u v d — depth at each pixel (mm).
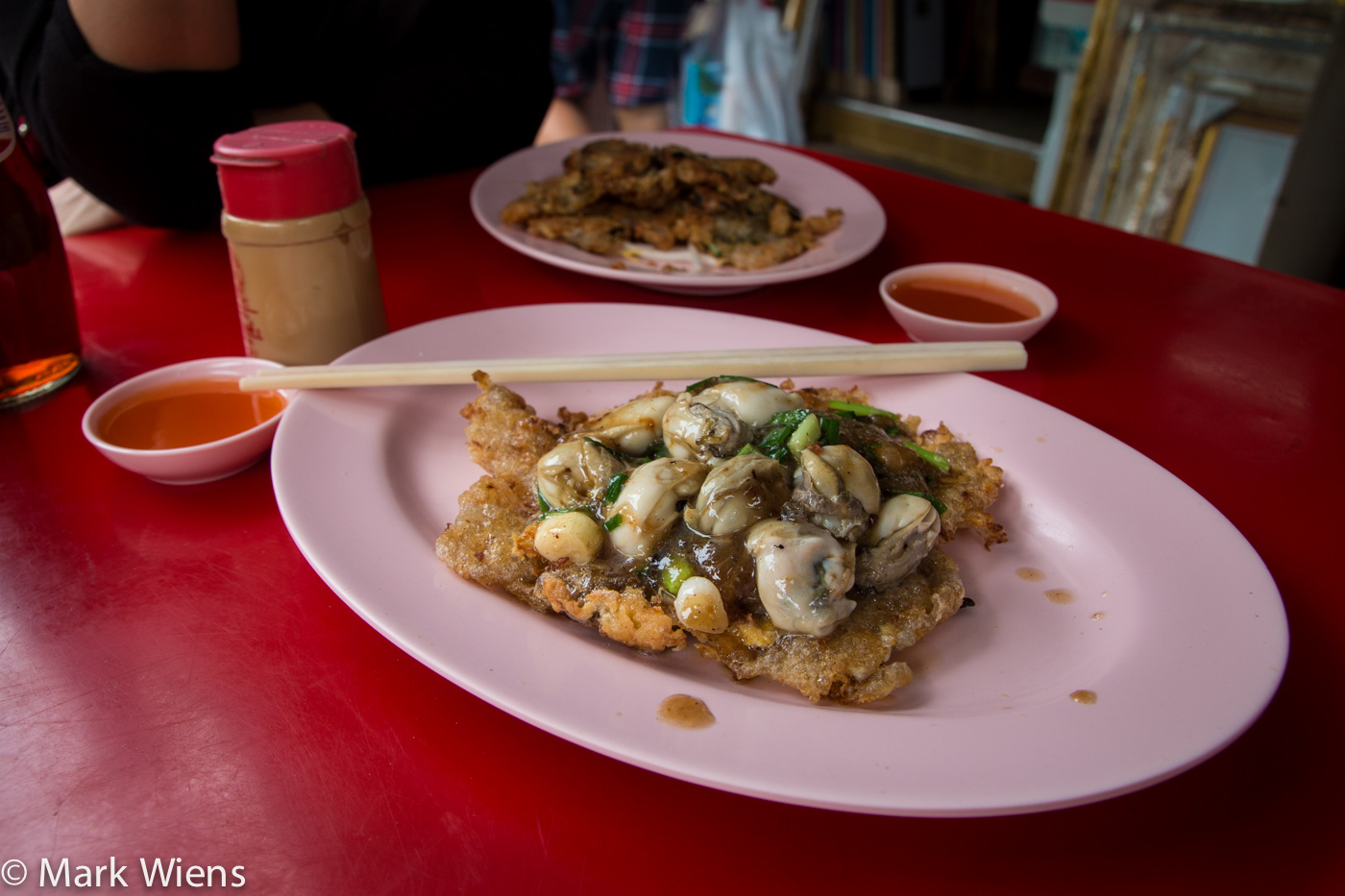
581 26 984
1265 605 229
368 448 289
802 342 355
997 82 1629
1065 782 179
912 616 234
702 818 197
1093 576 258
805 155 635
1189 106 954
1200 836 194
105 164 443
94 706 215
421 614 217
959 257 483
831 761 182
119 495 289
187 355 370
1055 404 355
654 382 346
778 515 229
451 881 182
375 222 509
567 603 229
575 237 451
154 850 184
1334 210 802
